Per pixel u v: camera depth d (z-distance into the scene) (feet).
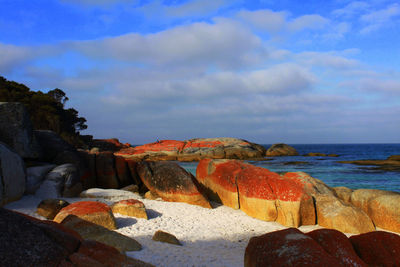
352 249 12.28
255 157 162.20
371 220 31.12
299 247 10.39
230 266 18.33
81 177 54.03
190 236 26.84
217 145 162.61
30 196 37.78
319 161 141.28
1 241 7.54
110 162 59.26
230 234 28.27
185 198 41.78
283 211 32.96
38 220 11.93
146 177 47.42
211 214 36.40
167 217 33.47
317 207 33.01
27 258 7.73
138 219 31.32
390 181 75.46
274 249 10.84
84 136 246.27
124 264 11.00
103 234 21.59
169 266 17.61
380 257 12.33
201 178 48.91
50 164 49.19
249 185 37.14
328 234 12.44
